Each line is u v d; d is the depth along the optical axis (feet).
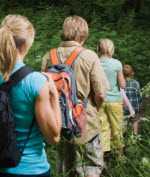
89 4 55.77
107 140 22.03
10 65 11.75
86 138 18.19
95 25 50.08
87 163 18.39
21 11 53.62
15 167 11.79
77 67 17.84
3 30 11.80
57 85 15.87
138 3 56.59
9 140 11.59
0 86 11.83
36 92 11.72
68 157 18.52
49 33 44.39
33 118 11.91
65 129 15.99
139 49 43.57
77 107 16.30
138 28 51.70
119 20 51.88
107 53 24.39
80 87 17.93
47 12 52.70
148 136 22.59
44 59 18.43
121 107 24.41
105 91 18.15
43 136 12.10
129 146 20.47
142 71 40.45
